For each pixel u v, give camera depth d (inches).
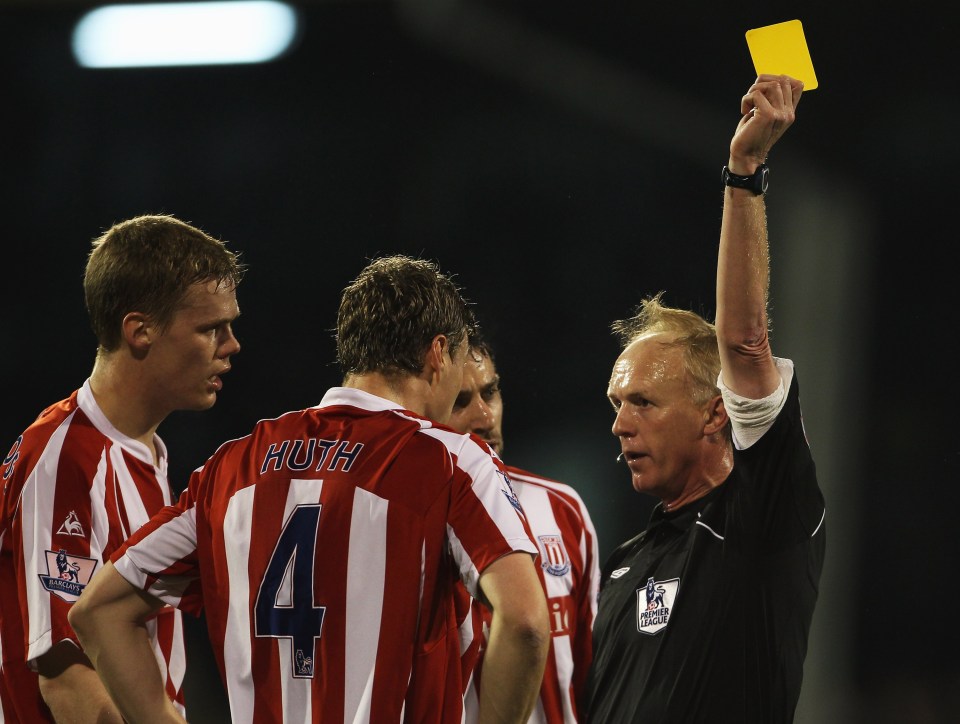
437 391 293.1
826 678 1432.1
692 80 1512.1
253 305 1606.8
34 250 1588.3
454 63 1620.3
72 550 309.6
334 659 265.9
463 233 1620.3
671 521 322.7
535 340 1583.4
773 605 289.9
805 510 286.5
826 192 1508.4
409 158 1633.9
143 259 319.6
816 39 1470.2
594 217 1596.9
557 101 1593.3
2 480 322.7
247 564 274.7
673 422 321.4
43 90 1605.6
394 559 267.0
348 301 295.7
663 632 305.0
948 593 1508.4
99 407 328.2
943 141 1492.4
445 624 273.7
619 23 1488.7
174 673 338.3
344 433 278.8
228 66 1625.2
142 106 1624.0
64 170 1610.5
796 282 1492.4
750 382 277.0
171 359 324.5
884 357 1542.8
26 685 319.9
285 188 1633.9
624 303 1578.5
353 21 1615.4
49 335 1565.0
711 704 291.7
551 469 1540.4
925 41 1455.5
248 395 1565.0
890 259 1531.7
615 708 314.2
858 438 1507.1
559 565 440.8
